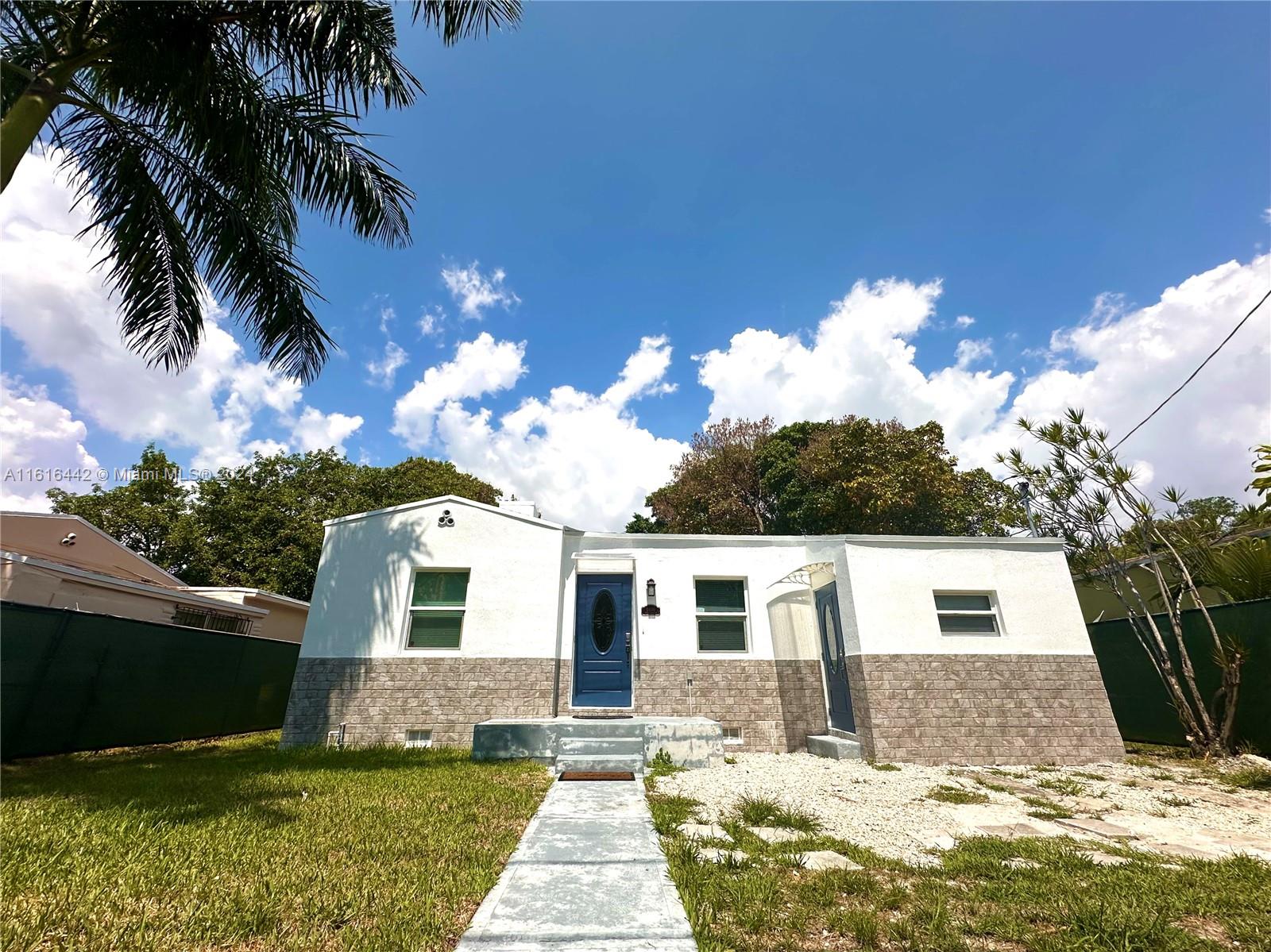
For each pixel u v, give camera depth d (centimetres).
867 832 445
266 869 314
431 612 912
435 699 855
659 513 2997
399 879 306
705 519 2584
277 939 240
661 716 885
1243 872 350
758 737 891
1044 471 1045
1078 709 828
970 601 895
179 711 989
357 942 236
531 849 369
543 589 916
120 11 561
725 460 2602
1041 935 266
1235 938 267
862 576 873
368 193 768
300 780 561
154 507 2189
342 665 866
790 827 452
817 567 943
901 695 816
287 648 1343
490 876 315
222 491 2228
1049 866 361
